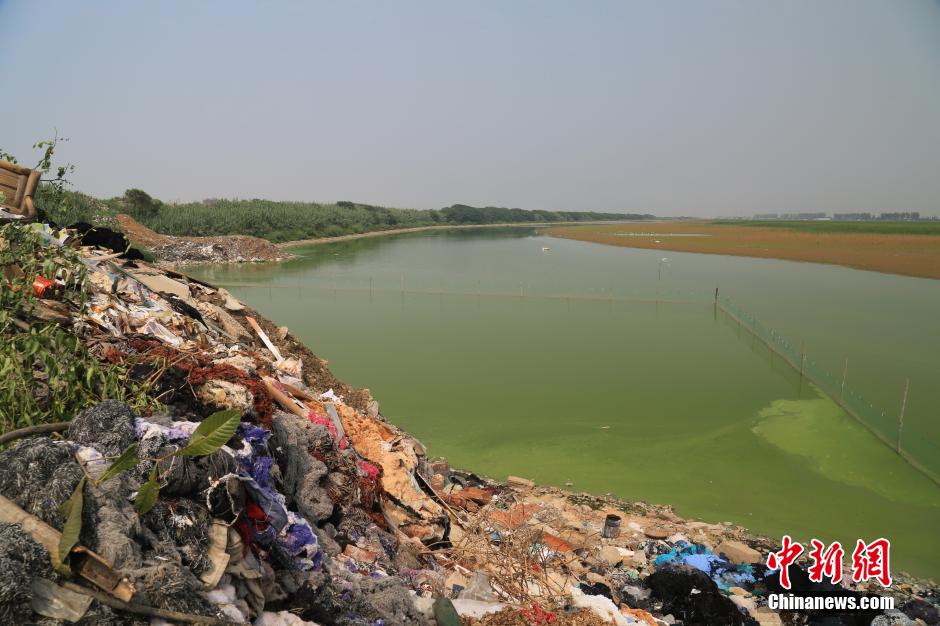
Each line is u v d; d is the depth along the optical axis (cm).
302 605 414
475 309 2927
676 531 922
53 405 463
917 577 831
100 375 481
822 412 1493
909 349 2009
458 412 1530
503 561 666
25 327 555
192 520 371
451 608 489
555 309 2916
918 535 949
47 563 306
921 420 1385
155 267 1104
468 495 952
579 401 1608
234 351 791
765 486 1136
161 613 317
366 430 850
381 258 5941
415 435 1390
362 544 587
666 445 1329
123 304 770
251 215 7406
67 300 662
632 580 736
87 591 305
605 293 3319
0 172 854
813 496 1094
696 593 679
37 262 594
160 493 373
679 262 5234
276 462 539
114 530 329
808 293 3206
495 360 2019
